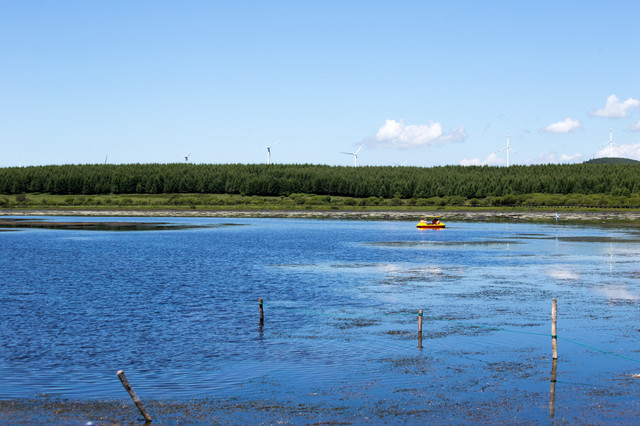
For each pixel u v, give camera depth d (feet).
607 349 96.53
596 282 169.68
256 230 432.66
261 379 81.61
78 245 299.17
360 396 74.69
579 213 632.38
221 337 105.29
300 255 250.16
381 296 147.54
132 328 112.47
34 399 73.92
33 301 140.36
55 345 99.81
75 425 65.72
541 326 113.09
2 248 280.31
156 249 278.46
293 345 99.50
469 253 257.14
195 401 73.26
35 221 533.96
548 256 243.19
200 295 148.87
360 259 233.76
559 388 77.66
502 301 139.85
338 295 148.97
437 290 156.46
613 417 67.77
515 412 69.26
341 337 104.99
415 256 245.04
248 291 155.12
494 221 557.74
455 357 92.12
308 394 75.46
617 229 431.02
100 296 147.33
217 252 263.49
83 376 83.25
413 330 110.52
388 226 490.49
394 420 67.00
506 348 97.35
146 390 77.36
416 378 81.76
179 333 108.37
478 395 74.95
